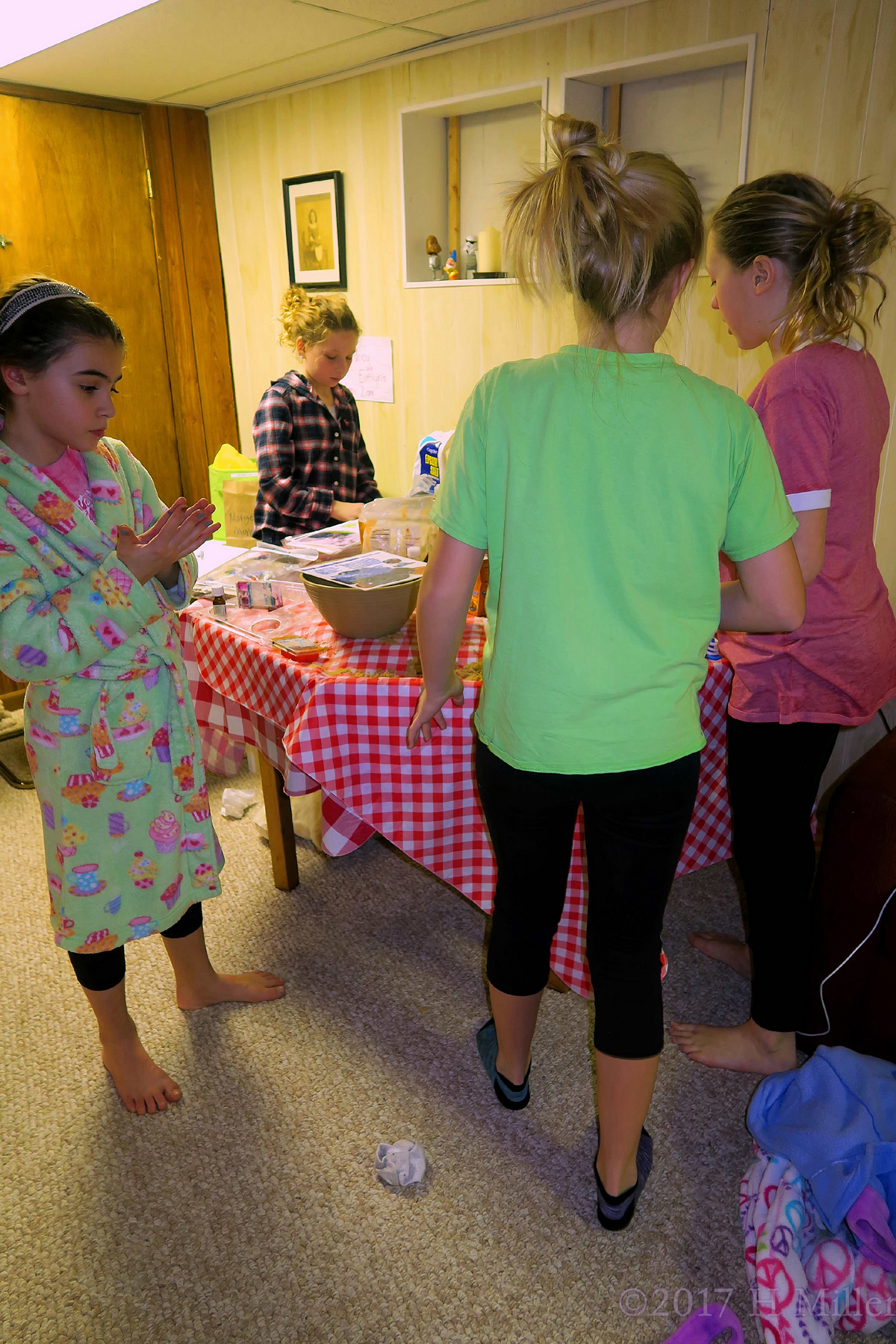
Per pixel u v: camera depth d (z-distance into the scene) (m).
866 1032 1.68
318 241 3.40
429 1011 1.90
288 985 1.97
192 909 1.77
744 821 1.58
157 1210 1.48
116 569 1.27
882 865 1.60
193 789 1.55
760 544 1.14
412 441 3.41
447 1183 1.52
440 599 1.19
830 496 1.35
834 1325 1.30
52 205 3.35
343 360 2.72
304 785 1.82
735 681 1.53
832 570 1.43
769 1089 1.58
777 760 1.51
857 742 2.46
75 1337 1.29
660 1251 1.41
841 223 1.30
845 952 1.68
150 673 1.43
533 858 1.29
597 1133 1.61
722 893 2.29
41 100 3.23
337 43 2.72
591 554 1.06
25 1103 1.69
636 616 1.08
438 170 3.11
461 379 3.15
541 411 1.05
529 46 2.60
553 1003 1.93
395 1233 1.44
